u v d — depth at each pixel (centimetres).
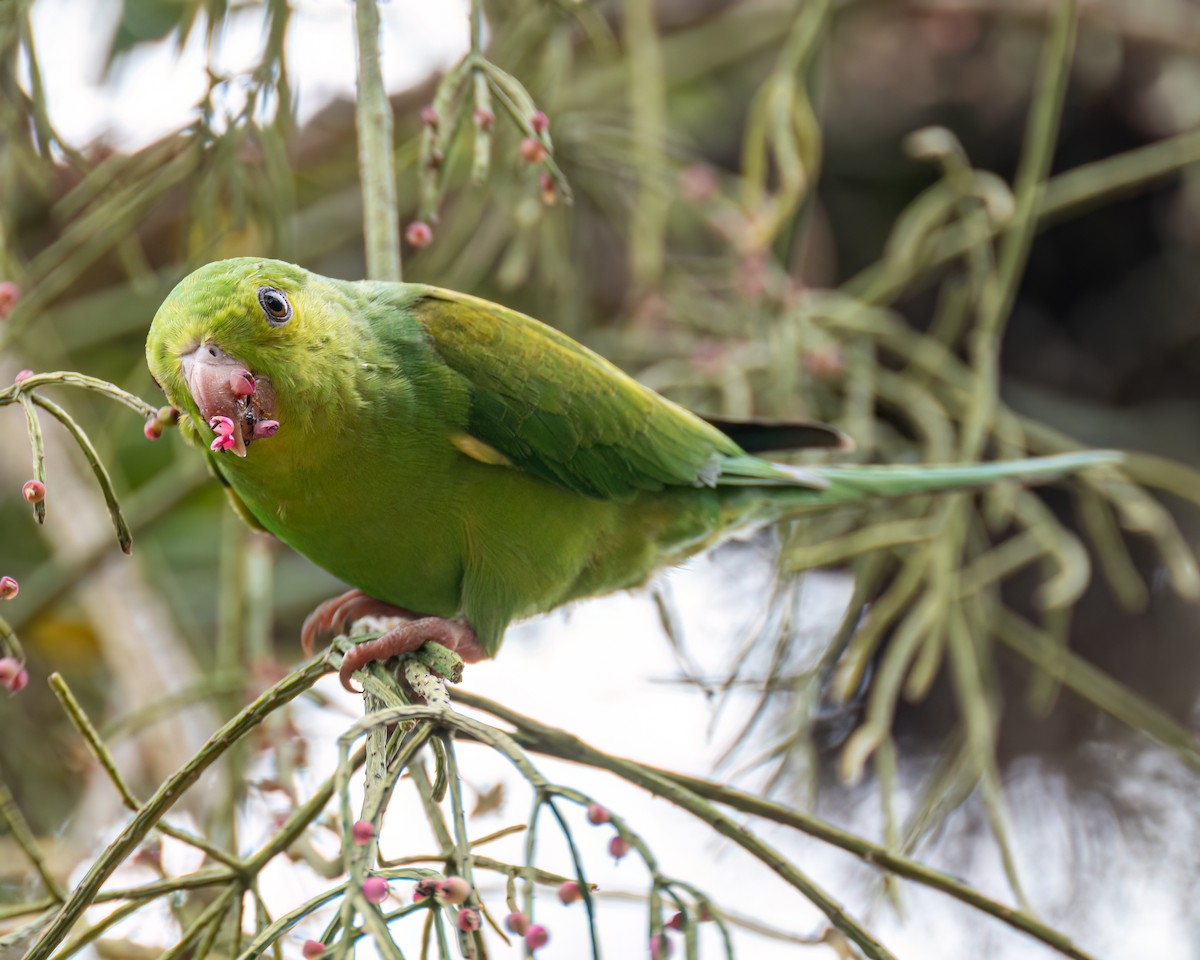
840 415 710
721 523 579
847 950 386
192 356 427
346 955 281
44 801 685
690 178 691
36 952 337
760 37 832
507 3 656
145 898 373
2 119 547
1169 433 855
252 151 588
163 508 688
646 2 695
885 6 845
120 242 604
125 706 666
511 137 646
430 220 457
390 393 468
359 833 305
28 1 510
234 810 524
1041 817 813
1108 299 870
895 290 719
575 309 687
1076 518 855
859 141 888
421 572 502
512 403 495
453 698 407
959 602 596
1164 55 853
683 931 317
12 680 353
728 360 678
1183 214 850
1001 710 841
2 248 590
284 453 454
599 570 550
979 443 626
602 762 393
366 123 486
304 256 772
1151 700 839
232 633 625
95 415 784
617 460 527
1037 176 652
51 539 702
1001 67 867
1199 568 841
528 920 298
